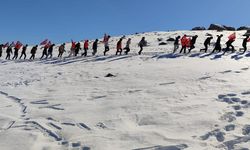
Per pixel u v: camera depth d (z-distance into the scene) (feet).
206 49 103.76
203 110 38.75
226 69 66.28
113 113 40.73
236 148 28.66
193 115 37.27
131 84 60.18
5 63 130.41
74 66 100.89
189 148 29.50
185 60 89.61
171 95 47.03
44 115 42.09
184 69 71.41
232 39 101.04
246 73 58.85
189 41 110.01
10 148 31.65
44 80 75.25
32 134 34.83
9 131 36.04
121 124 36.81
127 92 52.54
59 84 67.26
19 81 77.30
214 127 33.53
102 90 56.80
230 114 36.65
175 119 36.58
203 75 61.16
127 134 33.63
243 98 41.65
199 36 178.29
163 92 49.32
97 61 107.86
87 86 62.39
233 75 57.62
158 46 152.25
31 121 39.50
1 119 40.91
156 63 89.61
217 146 29.55
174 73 67.36
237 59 84.79
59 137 34.27
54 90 60.29
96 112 41.88
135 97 47.98
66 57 129.49
